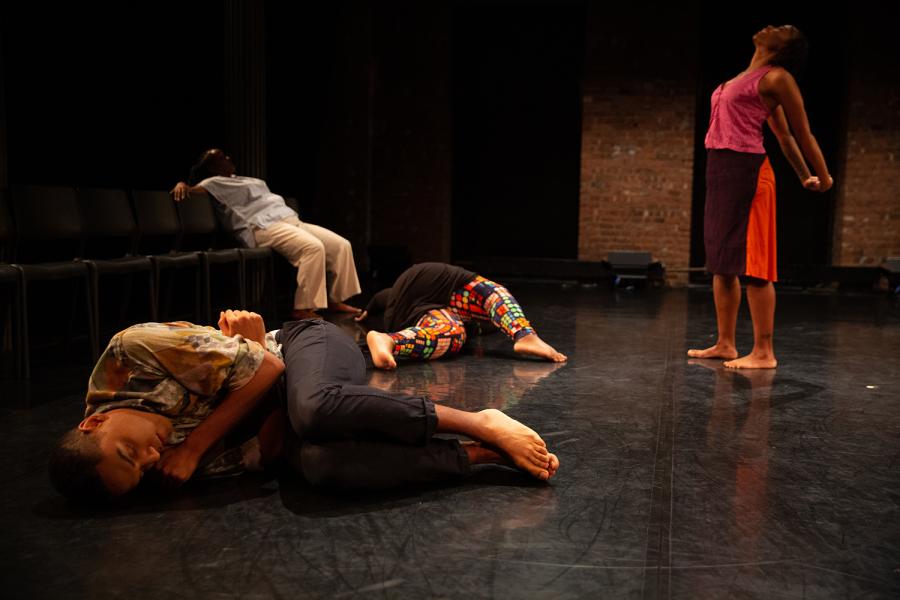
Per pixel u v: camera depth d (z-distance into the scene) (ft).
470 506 5.21
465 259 26.89
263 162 18.31
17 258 16.24
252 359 5.46
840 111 24.61
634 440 6.91
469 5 25.72
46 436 6.98
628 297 20.44
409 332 10.46
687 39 24.32
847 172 24.14
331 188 26.07
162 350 5.17
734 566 4.34
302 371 5.61
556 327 14.52
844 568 4.34
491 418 5.75
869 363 10.91
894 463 6.32
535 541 4.66
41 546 4.56
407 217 26.14
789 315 16.89
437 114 25.66
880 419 7.75
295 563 4.33
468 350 11.59
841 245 24.41
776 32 10.01
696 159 25.52
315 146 25.81
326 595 3.96
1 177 11.43
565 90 25.73
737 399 8.55
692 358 11.18
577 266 24.40
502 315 11.02
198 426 5.49
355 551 4.49
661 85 24.57
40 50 17.95
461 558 4.41
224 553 4.46
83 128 18.93
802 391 8.99
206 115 20.47
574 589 4.05
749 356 10.57
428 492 5.47
